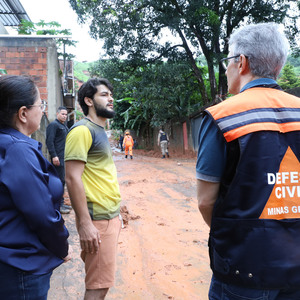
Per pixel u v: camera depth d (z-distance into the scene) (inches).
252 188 47.9
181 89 705.0
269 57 54.2
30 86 59.6
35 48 289.9
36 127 61.6
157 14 632.4
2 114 56.7
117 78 725.9
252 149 48.3
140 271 135.3
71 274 129.7
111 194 84.8
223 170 51.6
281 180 48.6
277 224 47.4
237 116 50.3
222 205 50.1
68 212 209.9
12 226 51.8
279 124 50.5
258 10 645.3
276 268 46.3
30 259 52.2
